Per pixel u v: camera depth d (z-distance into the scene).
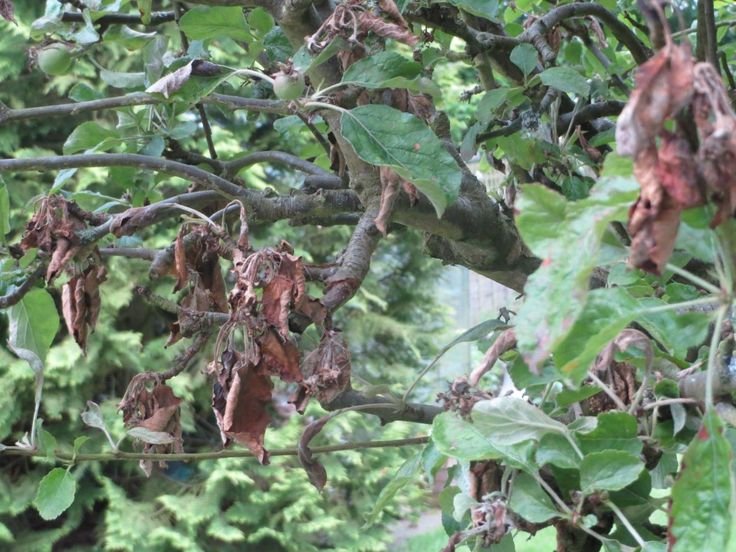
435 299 6.38
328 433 4.95
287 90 0.88
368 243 0.95
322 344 0.86
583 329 0.55
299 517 4.86
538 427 0.76
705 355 0.85
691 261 0.97
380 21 0.83
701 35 1.07
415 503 5.39
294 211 1.13
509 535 0.92
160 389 1.08
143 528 4.60
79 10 1.23
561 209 0.47
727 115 0.41
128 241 1.27
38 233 1.01
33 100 4.88
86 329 1.07
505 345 0.85
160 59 1.28
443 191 0.83
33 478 4.63
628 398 0.90
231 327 0.81
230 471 4.64
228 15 1.08
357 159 0.96
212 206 1.32
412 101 0.96
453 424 0.78
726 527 0.49
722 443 0.51
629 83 1.65
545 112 1.49
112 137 1.27
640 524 0.83
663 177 0.42
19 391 4.49
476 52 1.33
